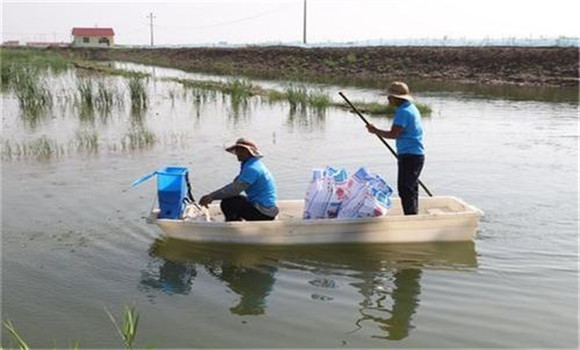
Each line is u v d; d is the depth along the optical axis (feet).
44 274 20.03
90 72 108.68
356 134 48.44
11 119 53.01
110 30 295.48
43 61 115.14
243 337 16.03
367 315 17.33
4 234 23.58
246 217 23.43
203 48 196.34
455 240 23.58
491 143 44.32
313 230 22.68
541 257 21.80
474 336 16.11
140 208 26.94
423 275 20.31
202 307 17.83
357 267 21.01
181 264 21.13
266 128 51.31
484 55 114.52
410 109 23.71
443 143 44.42
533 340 15.89
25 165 34.78
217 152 39.55
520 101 72.33
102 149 39.99
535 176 33.88
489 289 19.12
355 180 23.68
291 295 18.70
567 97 76.79
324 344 15.70
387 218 22.85
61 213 26.11
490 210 27.40
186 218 23.93
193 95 73.56
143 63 166.30
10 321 16.85
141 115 57.82
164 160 36.76
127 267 20.75
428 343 15.75
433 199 25.71
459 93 83.30
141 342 15.79
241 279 19.92
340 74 122.31
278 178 32.73
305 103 66.03
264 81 105.70
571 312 17.46
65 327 16.55
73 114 56.90
